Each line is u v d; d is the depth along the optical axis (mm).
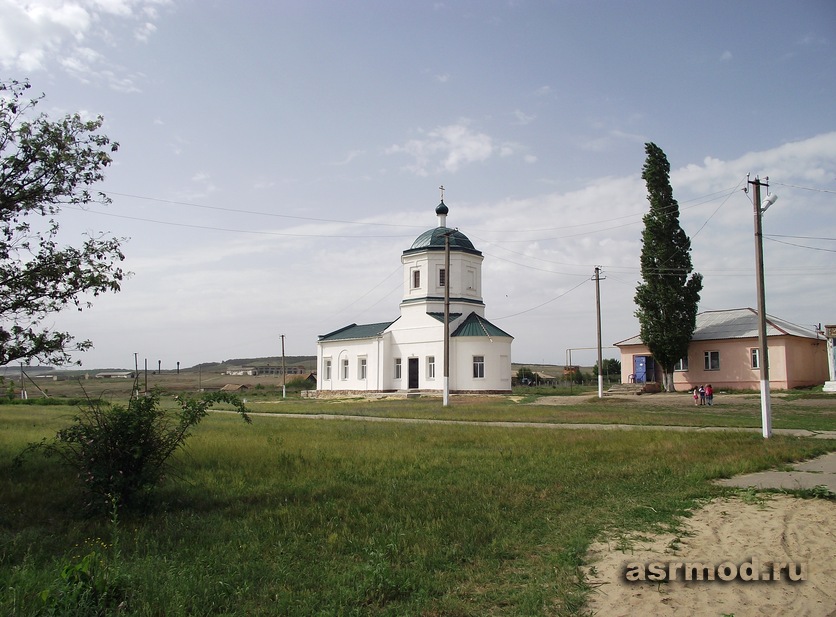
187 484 12211
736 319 49625
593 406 37438
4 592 6320
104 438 10164
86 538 8719
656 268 47250
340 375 60906
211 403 11555
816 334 50438
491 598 6703
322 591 6824
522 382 76250
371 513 9984
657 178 48000
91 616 5969
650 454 16297
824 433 21562
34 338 12094
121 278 13375
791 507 10305
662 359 48094
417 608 6395
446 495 11320
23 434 21828
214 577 7066
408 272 56250
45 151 12258
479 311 56031
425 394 52688
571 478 12992
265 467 14453
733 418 28000
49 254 12664
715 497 11273
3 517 9789
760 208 21391
